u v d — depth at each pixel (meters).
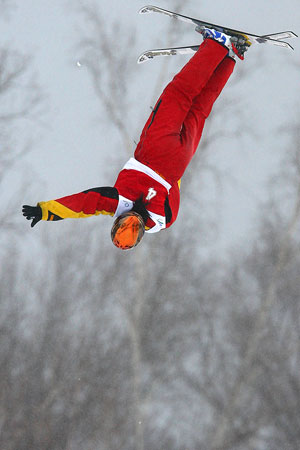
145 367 70.25
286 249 72.19
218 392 72.31
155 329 70.06
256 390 70.69
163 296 71.00
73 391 62.88
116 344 67.88
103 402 63.38
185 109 21.92
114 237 20.55
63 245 69.94
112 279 69.62
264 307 70.44
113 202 20.69
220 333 76.75
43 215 19.80
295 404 68.25
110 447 62.84
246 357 69.94
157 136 21.56
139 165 21.45
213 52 22.00
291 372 70.62
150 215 21.25
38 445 60.53
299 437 66.75
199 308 75.69
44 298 67.44
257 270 76.69
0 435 60.12
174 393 72.38
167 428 69.12
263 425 68.56
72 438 61.91
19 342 64.25
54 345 64.19
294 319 72.88
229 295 78.25
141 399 68.06
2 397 61.03
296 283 74.25
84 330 65.81
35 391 62.12
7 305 66.19
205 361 72.69
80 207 20.23
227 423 69.50
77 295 67.88
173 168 21.67
